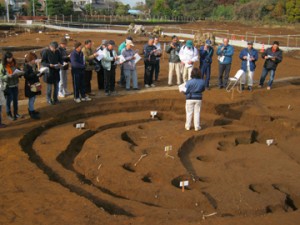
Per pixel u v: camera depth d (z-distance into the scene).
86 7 104.44
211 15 84.56
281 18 64.25
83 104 14.26
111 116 14.09
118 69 22.05
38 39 40.88
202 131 12.69
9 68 11.72
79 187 8.78
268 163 11.01
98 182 9.48
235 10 73.50
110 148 11.16
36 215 7.04
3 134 11.40
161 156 10.66
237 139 12.85
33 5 80.62
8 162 9.55
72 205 7.46
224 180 9.77
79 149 11.73
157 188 8.90
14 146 10.57
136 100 15.07
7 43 38.47
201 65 16.50
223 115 14.73
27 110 13.52
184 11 90.31
